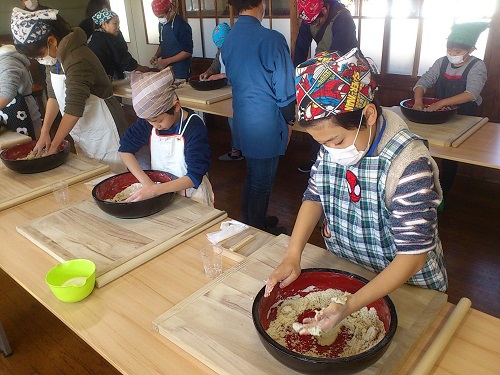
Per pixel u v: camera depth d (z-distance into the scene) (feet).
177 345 3.09
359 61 2.77
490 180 11.01
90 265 3.84
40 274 4.00
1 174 6.26
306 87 2.77
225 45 7.30
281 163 12.82
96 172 6.28
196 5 15.12
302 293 3.47
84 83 6.63
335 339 3.06
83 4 18.75
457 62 8.12
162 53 13.96
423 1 10.56
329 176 3.47
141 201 4.60
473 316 3.23
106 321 3.38
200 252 4.20
